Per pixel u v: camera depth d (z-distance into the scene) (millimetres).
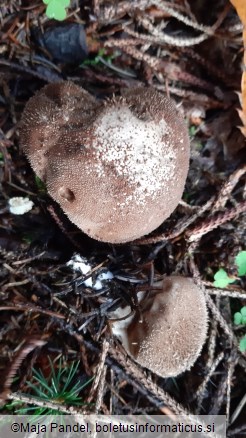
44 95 107
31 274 116
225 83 134
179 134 100
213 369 118
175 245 125
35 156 104
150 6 131
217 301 122
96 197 96
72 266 115
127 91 107
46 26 129
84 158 95
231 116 132
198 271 123
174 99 134
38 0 128
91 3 128
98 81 133
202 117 134
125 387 120
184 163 102
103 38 132
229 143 132
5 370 106
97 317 113
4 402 109
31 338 111
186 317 103
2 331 115
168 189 99
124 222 99
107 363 114
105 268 115
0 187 123
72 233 120
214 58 135
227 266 122
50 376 115
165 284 109
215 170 132
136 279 114
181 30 136
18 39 129
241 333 124
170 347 102
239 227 125
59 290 115
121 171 94
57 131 102
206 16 135
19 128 114
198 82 134
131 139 95
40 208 123
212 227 120
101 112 98
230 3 129
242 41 130
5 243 121
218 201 123
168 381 122
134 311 109
